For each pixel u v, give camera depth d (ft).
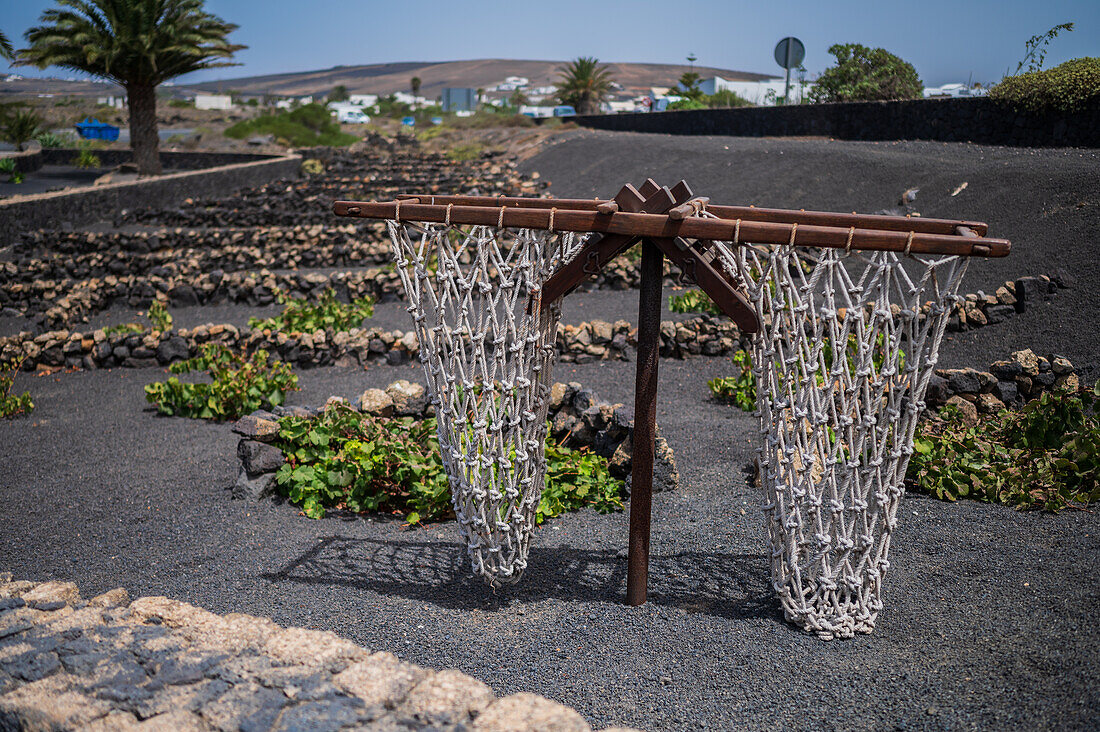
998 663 13.42
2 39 91.66
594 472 21.98
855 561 15.12
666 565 18.20
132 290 54.49
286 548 19.99
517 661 14.38
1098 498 19.89
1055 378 26.43
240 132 169.48
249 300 54.08
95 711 10.00
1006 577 16.48
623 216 14.24
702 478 23.45
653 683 13.55
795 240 13.38
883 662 13.83
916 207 49.73
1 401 33.40
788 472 14.74
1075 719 11.66
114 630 12.07
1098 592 15.44
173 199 94.99
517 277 15.40
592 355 37.65
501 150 129.49
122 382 38.22
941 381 26.11
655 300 15.05
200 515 22.35
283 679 10.60
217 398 31.86
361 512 22.35
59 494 24.31
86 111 259.19
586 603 16.53
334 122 195.62
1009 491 20.58
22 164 125.59
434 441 23.40
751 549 18.81
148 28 98.78
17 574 19.19
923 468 21.72
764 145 74.69
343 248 62.44
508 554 16.98
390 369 38.70
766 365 14.73
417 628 15.72
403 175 109.50
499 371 18.21
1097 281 35.06
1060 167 45.96
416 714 9.78
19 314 53.72
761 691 13.17
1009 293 35.40
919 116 66.39
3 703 10.23
